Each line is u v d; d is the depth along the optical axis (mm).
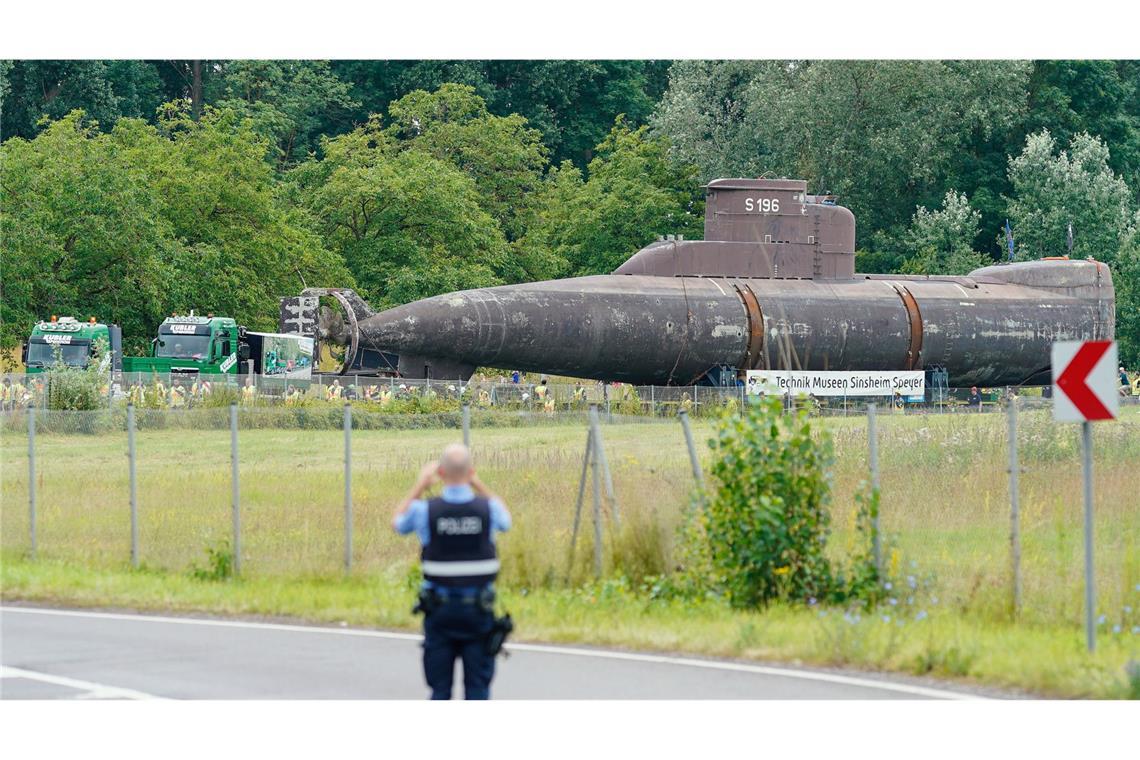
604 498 74938
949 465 105062
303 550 75188
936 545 77562
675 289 188375
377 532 80062
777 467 62312
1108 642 53344
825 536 64188
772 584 62562
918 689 47781
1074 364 51406
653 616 59969
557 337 181500
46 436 137000
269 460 119438
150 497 93938
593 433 67875
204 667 51156
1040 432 117500
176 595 65812
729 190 195125
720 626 56688
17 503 92375
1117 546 76625
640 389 180500
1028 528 81125
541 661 52375
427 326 177375
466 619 37219
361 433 143000
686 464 91688
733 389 180125
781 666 51469
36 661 52156
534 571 67438
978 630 55531
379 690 47500
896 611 60125
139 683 48406
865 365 195500
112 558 76438
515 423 150625
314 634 58000
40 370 181875
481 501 37875
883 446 112938
